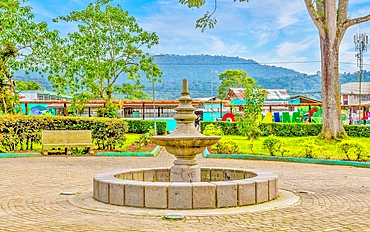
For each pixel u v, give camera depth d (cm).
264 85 19988
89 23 2845
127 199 682
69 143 1752
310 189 916
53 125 1856
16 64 2244
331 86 2164
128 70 2970
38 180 1034
